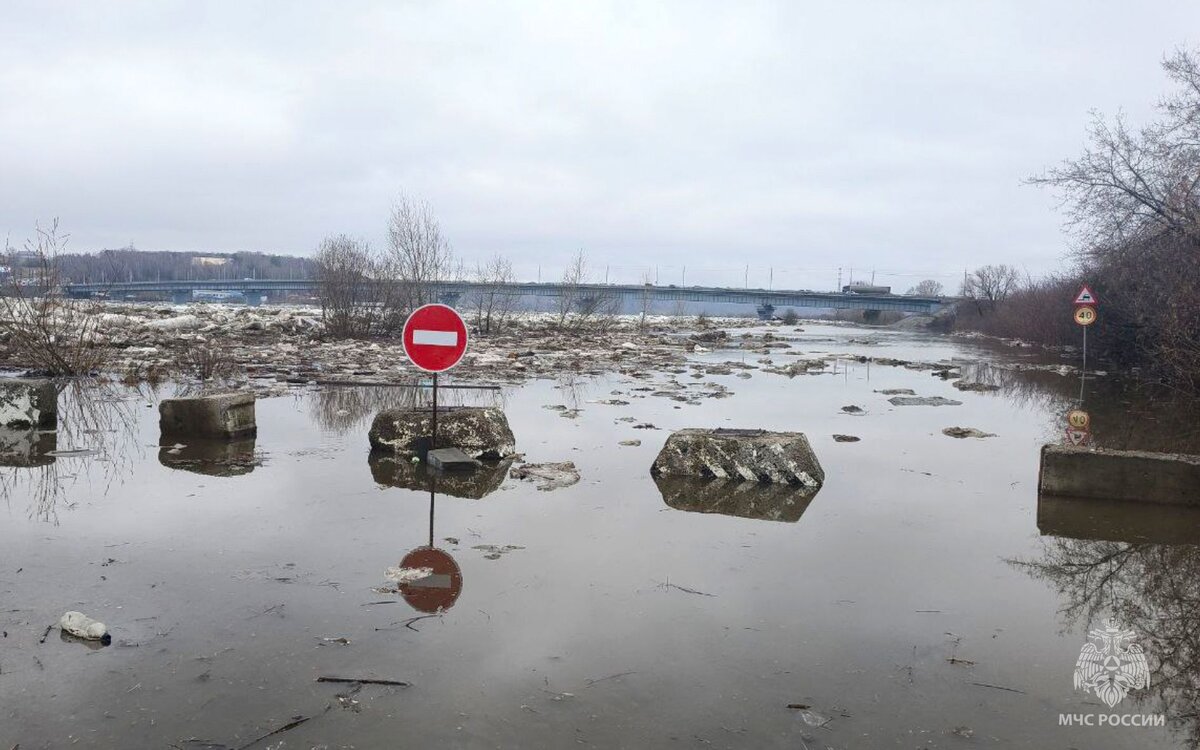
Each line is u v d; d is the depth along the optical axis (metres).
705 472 6.97
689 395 13.54
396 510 5.62
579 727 2.77
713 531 5.28
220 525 5.12
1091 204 20.70
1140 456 6.31
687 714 2.89
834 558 4.76
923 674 3.27
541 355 22.66
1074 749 2.75
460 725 2.77
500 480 6.70
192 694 2.94
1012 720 2.93
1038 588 4.34
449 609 3.80
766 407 12.11
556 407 11.52
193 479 6.45
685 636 3.57
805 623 3.76
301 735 2.68
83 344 15.27
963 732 2.84
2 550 4.53
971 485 6.89
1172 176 18.22
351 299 26.84
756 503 6.09
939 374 19.02
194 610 3.71
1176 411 12.55
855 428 10.15
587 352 24.42
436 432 7.57
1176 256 17.27
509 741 2.67
